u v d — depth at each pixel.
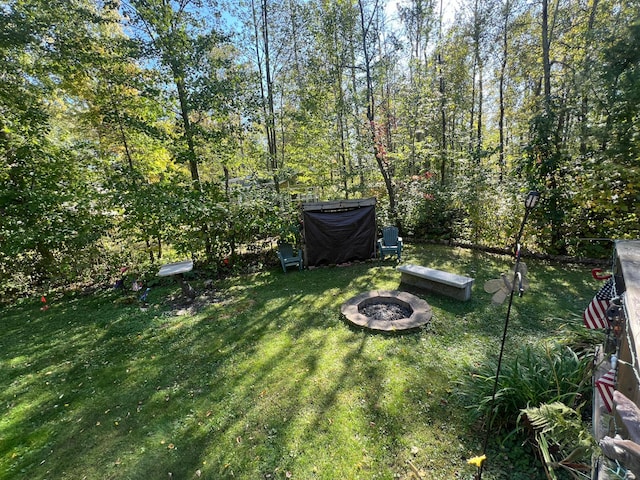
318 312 4.89
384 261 7.29
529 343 3.56
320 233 7.12
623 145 5.27
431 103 9.71
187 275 6.78
